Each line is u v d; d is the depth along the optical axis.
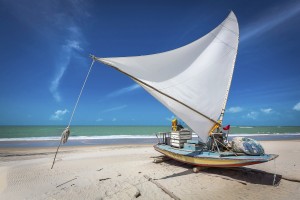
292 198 6.27
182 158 9.45
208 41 9.93
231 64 9.85
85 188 7.46
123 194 6.69
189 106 8.38
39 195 7.05
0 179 9.07
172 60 9.17
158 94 8.54
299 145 21.80
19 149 19.78
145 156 14.30
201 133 8.47
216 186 7.28
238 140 8.03
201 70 9.38
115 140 31.36
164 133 11.75
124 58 8.55
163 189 6.95
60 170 10.55
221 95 9.28
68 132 7.65
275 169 9.88
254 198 6.29
